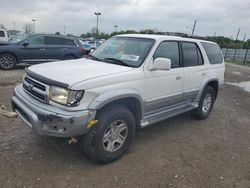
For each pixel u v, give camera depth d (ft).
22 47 37.63
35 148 13.30
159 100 14.75
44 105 11.12
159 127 17.85
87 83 10.94
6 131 15.01
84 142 11.57
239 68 77.30
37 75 11.72
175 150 14.44
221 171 12.65
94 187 10.65
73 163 12.23
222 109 24.14
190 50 17.51
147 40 15.08
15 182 10.57
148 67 13.73
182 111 17.12
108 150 12.17
